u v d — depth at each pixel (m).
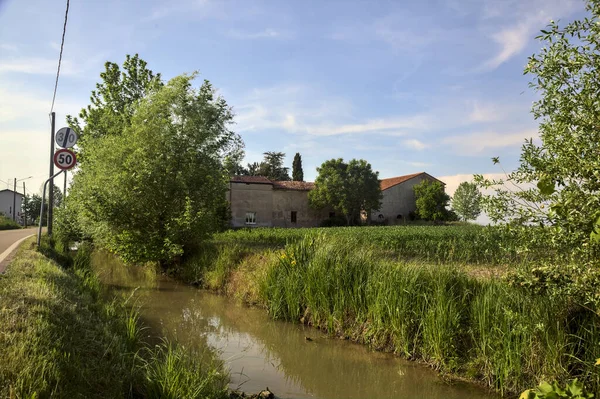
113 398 4.55
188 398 5.01
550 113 4.45
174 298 12.95
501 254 12.13
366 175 50.53
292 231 30.06
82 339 5.60
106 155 17.38
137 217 16.33
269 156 87.12
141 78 28.19
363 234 22.06
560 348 5.81
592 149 4.02
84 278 11.86
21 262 10.25
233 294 12.97
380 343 8.33
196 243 17.47
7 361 4.14
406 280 8.38
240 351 8.16
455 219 55.25
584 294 4.38
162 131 16.84
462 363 6.99
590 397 3.03
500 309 6.70
